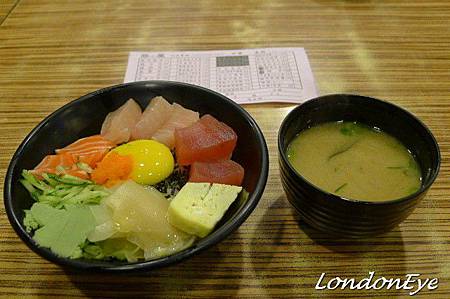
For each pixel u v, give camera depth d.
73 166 0.25
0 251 0.23
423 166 0.22
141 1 0.45
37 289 0.21
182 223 0.21
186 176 0.26
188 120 0.28
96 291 0.21
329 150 0.24
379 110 0.24
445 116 0.32
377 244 0.23
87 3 0.45
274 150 0.29
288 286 0.21
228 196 0.22
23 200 0.22
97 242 0.21
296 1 0.45
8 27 0.41
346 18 0.42
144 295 0.21
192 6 0.44
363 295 0.21
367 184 0.22
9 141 0.30
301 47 0.38
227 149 0.25
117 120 0.27
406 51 0.38
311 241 0.23
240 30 0.40
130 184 0.23
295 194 0.21
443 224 0.24
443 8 0.44
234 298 0.21
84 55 0.38
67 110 0.26
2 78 0.36
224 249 0.23
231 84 0.34
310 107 0.24
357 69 0.36
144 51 0.38
